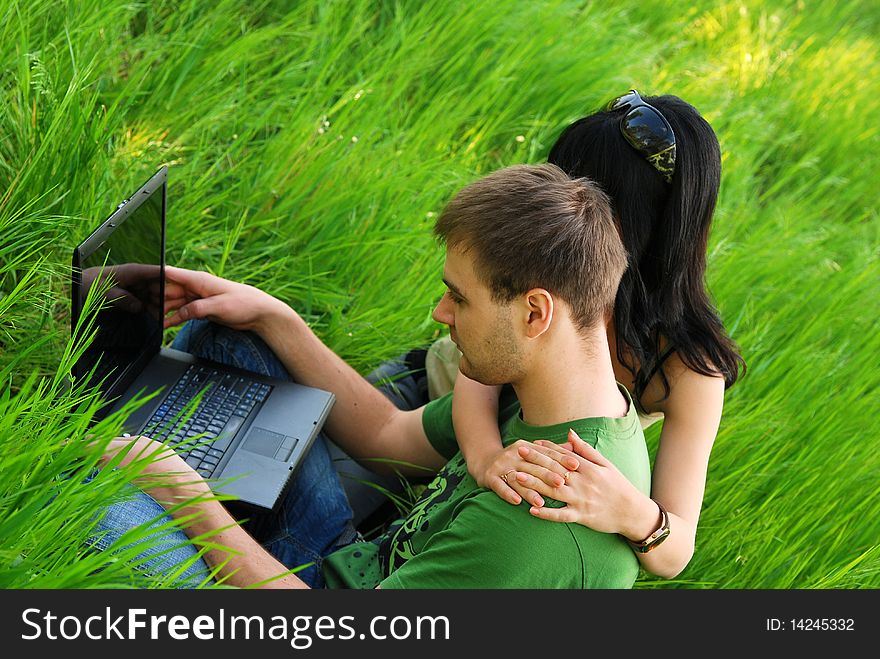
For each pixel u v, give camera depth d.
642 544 1.52
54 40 2.51
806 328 3.28
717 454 2.67
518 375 1.52
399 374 2.45
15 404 1.58
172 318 2.13
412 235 2.83
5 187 2.26
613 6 4.72
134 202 1.83
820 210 4.40
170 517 1.65
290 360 2.17
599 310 1.49
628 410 1.59
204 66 3.01
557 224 1.43
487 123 3.53
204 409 1.99
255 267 2.65
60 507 1.44
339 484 2.12
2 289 2.14
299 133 2.98
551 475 1.44
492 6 3.78
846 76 5.30
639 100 1.80
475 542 1.49
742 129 4.30
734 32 5.20
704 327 1.89
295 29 3.44
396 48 3.57
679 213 1.79
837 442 2.85
